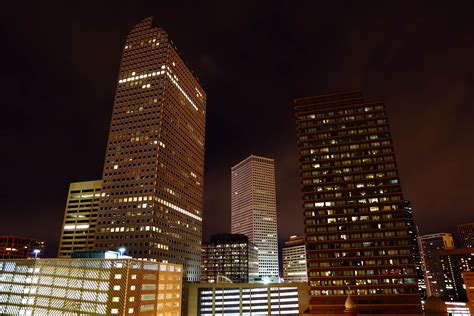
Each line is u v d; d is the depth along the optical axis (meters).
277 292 196.75
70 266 132.50
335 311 141.38
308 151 171.38
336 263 148.75
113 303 119.06
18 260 145.88
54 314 128.88
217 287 199.75
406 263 142.88
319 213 158.62
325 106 179.88
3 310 140.50
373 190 157.00
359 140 167.62
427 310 127.44
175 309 147.12
